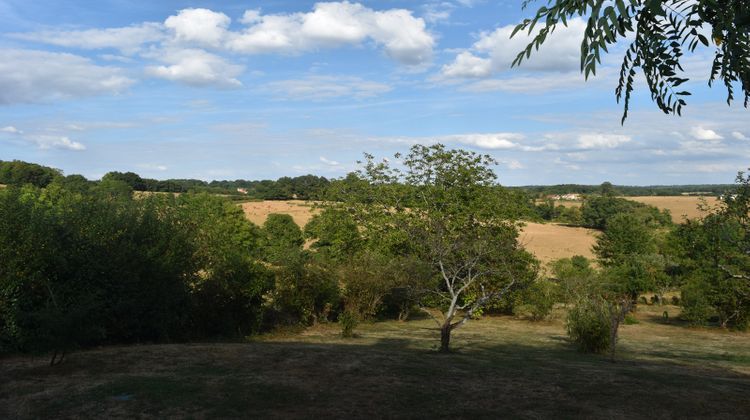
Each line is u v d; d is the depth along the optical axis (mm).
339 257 31359
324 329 22312
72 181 63312
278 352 12570
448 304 27109
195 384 9039
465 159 31906
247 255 20141
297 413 7770
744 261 18984
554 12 2982
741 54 2906
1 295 12008
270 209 90500
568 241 74375
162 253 16344
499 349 17641
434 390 9477
